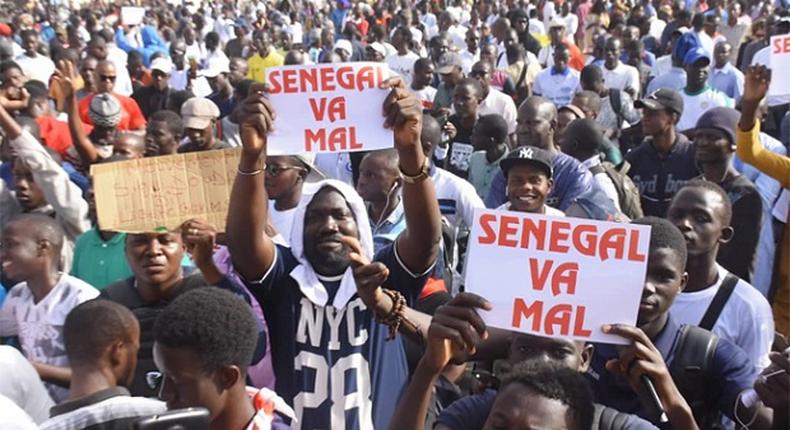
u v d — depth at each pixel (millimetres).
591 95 9266
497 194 6605
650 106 6809
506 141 7984
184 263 4852
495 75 12398
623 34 14781
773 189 6559
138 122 9758
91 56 12062
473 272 3121
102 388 3404
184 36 19031
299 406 3703
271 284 3766
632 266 3035
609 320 3053
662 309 3553
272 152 3615
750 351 4164
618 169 6945
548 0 22172
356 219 3887
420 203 3639
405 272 3801
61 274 4637
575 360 3322
